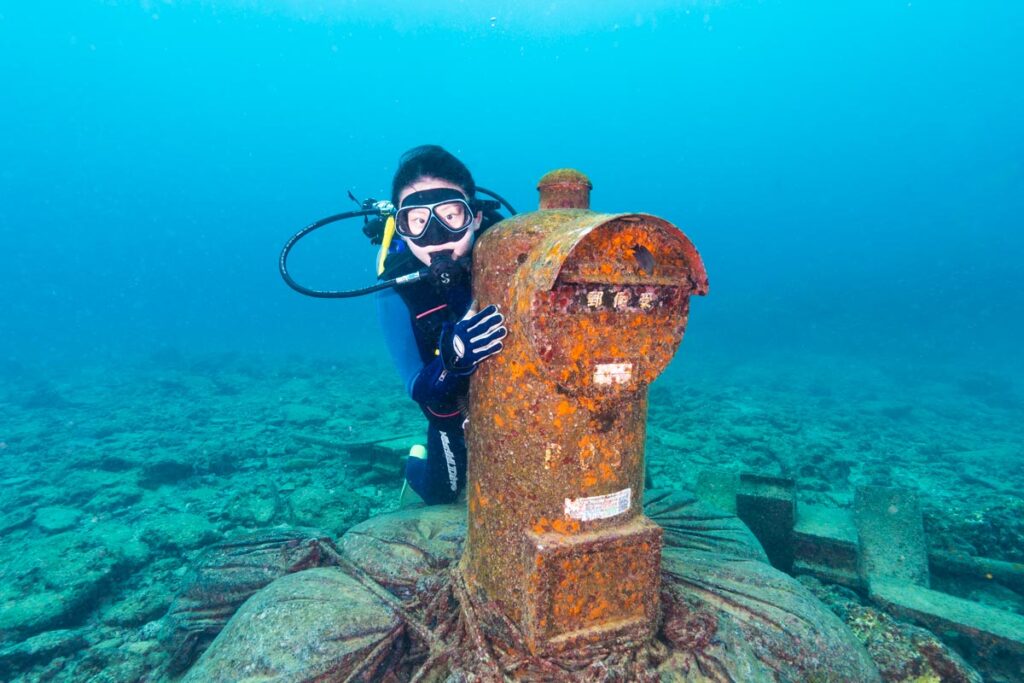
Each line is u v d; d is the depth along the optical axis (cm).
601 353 135
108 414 997
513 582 160
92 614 311
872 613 245
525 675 152
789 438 745
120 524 424
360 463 534
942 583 308
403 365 241
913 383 1507
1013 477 604
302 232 247
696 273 137
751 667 160
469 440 179
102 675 236
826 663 171
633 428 155
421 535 233
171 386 1320
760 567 212
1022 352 2352
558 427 146
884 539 296
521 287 136
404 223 205
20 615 287
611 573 155
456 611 180
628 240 133
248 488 500
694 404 1013
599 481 151
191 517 419
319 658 163
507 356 151
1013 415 1039
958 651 239
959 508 383
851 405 1095
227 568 229
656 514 271
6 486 585
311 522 418
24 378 1606
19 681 248
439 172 209
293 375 1500
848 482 570
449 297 206
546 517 151
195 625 214
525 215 164
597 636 154
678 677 156
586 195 178
